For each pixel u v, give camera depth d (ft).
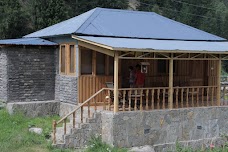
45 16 149.07
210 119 73.15
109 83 73.00
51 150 59.11
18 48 76.38
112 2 200.64
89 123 63.21
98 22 77.51
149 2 275.80
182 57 70.59
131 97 67.77
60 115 77.97
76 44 73.05
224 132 74.79
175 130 68.74
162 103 75.66
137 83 70.90
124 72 77.51
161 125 67.10
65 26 79.66
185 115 69.92
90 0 194.18
